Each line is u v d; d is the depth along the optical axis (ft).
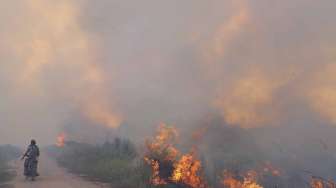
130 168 59.00
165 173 57.47
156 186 51.16
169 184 54.29
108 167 64.39
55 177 63.00
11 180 58.95
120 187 51.19
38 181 57.82
